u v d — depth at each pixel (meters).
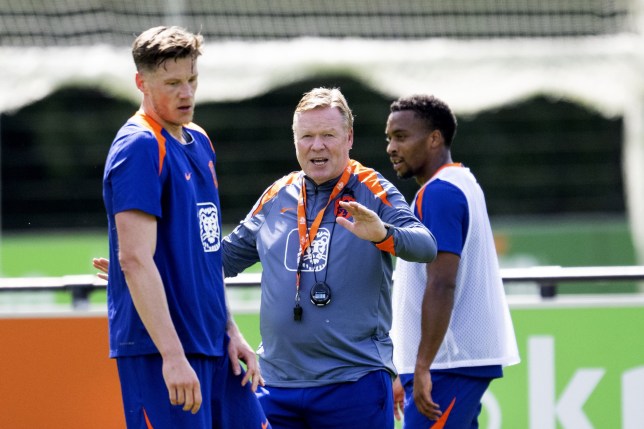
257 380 12.09
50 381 15.83
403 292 14.21
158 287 10.72
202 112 55.75
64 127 56.25
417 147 14.58
